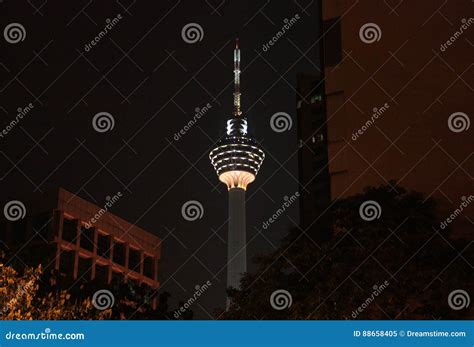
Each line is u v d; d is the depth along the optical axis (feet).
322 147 334.24
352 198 133.59
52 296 164.04
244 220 442.09
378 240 125.90
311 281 128.06
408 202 131.34
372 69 168.86
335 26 183.32
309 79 359.46
